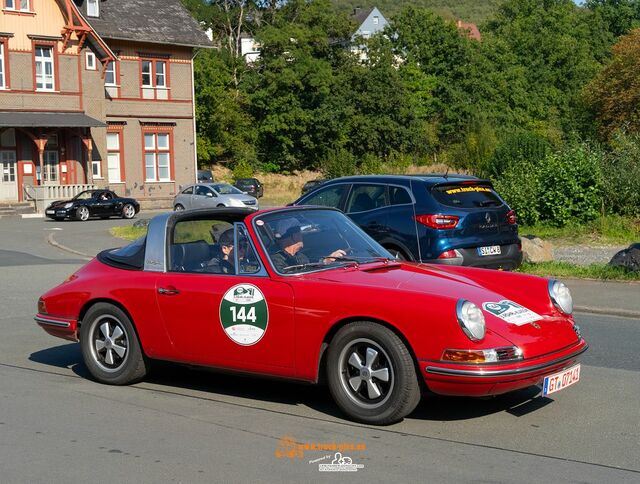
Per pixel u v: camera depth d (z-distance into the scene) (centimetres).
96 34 4200
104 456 506
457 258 1059
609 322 1012
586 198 2064
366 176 1162
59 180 4228
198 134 6141
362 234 686
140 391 673
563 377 573
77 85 4200
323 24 6750
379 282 582
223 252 638
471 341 530
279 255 617
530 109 7838
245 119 6353
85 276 711
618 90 5469
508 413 601
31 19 4019
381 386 565
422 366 540
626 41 5500
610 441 535
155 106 4650
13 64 3972
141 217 3866
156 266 667
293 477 467
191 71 4806
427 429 560
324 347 587
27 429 565
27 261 1784
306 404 627
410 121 6912
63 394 664
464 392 535
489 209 1106
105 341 694
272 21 8112
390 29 7669
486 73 7519
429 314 538
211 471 478
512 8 9900
